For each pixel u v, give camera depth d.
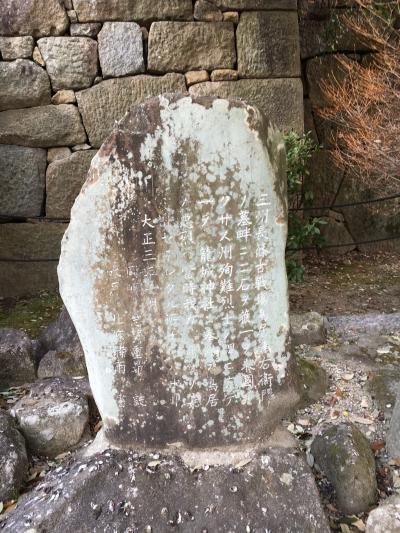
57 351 3.07
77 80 4.21
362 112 4.68
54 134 4.29
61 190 4.42
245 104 1.91
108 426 2.22
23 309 4.22
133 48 4.19
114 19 4.13
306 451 2.38
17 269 4.51
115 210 2.00
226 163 1.95
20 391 2.87
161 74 4.32
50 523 1.91
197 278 2.07
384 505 1.93
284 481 2.04
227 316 2.11
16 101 4.20
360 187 5.41
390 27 4.88
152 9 4.16
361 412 2.63
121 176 1.97
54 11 4.06
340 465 2.17
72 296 2.09
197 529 1.92
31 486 2.24
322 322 3.37
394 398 2.65
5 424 2.36
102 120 4.31
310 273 5.09
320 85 5.14
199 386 2.16
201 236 2.03
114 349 2.14
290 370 2.20
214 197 1.99
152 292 2.08
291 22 4.40
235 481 2.04
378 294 4.53
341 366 3.00
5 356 2.92
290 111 4.53
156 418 2.19
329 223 5.48
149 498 1.99
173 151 1.94
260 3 4.30
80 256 2.05
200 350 2.14
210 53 4.31
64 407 2.49
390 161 4.51
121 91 4.26
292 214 4.46
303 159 4.38
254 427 2.20
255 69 4.41
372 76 4.68
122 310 2.10
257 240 2.05
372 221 5.52
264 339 2.15
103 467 2.08
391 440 2.37
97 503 1.97
